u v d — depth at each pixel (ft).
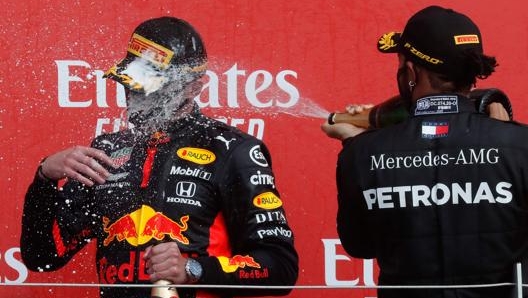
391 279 29.32
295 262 32.91
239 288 31.65
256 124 41.34
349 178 30.04
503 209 28.32
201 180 32.78
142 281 32.04
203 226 32.63
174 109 33.55
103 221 33.14
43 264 34.60
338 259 40.98
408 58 29.96
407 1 41.98
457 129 29.04
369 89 41.75
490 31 41.83
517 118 41.60
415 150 29.19
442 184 28.71
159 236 32.19
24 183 40.73
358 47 41.83
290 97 41.50
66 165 32.42
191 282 30.81
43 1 41.39
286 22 41.78
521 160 28.50
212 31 41.60
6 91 41.04
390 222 29.19
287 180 41.24
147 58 33.53
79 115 41.11
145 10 41.63
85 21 41.47
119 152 33.78
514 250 28.50
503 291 28.53
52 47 41.27
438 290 28.55
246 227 32.58
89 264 40.01
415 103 29.78
